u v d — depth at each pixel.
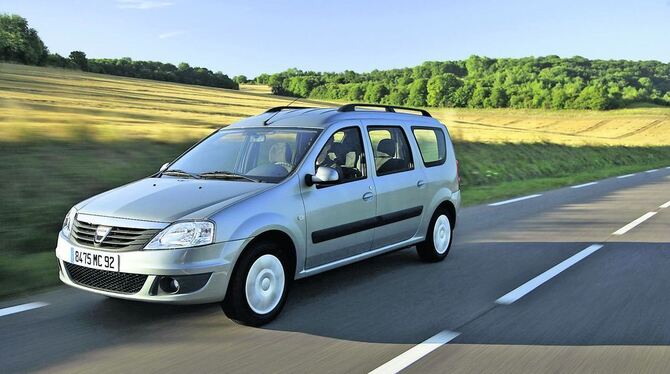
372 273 6.34
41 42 94.19
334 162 5.49
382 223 5.87
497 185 17.39
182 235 4.25
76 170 10.75
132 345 4.15
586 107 106.62
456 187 7.19
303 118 5.79
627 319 4.84
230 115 36.88
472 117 93.88
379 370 3.77
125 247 4.30
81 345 4.14
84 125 14.23
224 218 4.39
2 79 48.16
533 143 28.45
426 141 6.86
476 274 6.34
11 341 4.19
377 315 4.90
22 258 6.55
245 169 5.39
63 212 8.57
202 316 4.81
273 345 4.19
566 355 4.04
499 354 4.06
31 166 10.24
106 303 5.10
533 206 12.24
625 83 137.50
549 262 6.96
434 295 5.52
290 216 4.84
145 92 55.56
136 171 11.95
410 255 7.27
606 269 6.61
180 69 112.56
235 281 4.44
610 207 12.10
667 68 158.50
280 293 4.79
